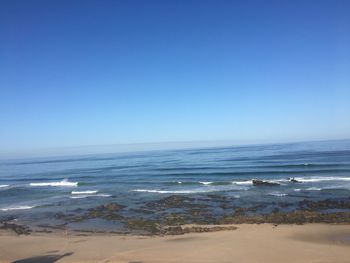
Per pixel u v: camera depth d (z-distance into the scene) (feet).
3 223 77.15
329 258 42.78
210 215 76.23
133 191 114.42
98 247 53.36
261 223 66.33
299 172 138.10
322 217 67.92
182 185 123.03
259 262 42.14
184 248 49.80
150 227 67.82
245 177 134.10
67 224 74.08
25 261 47.98
